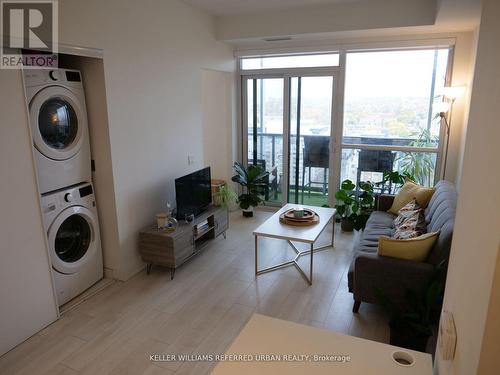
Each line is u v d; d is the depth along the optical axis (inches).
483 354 30.2
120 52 126.1
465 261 41.8
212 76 214.1
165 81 151.4
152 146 146.9
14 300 100.0
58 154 114.3
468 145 46.7
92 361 96.5
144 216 146.1
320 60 195.9
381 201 172.4
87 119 125.9
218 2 161.3
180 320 114.2
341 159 202.7
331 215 155.6
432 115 180.7
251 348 53.5
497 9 35.6
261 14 179.8
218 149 222.8
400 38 174.6
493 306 29.1
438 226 114.9
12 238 97.8
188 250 145.6
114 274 138.4
